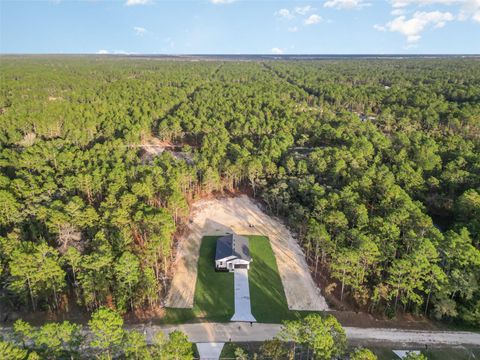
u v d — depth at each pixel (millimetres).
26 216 67312
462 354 48875
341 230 65500
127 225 64938
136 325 53594
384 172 83938
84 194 80812
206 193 96875
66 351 42156
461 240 56906
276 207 88500
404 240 61969
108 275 53719
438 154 99562
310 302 59375
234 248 68875
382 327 53812
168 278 64625
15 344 41656
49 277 52406
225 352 48562
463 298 54812
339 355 43250
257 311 57156
